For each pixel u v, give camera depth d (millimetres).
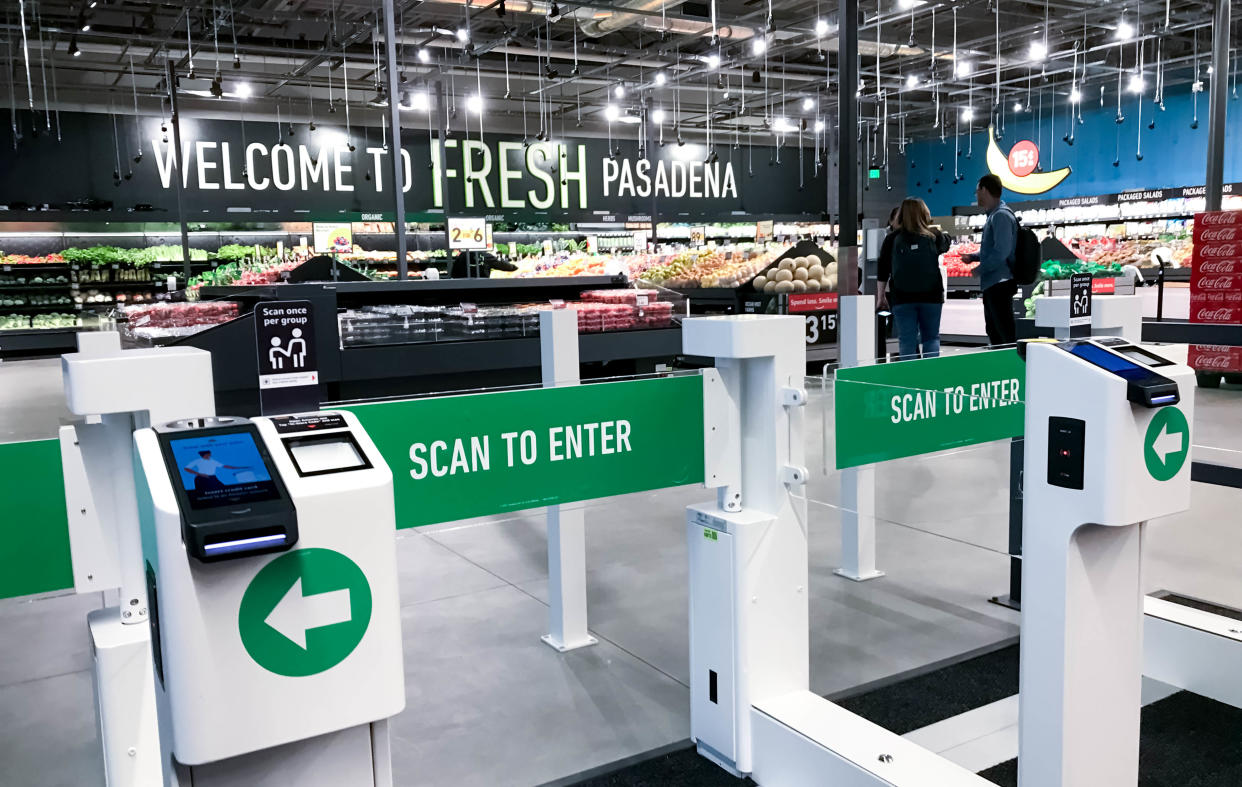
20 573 1751
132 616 1850
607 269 14922
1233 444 4668
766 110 21375
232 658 1158
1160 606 2910
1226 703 2652
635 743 2510
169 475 1166
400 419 1912
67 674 3094
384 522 1239
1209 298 4215
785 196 23688
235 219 16734
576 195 20141
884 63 18750
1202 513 4531
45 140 15891
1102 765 1775
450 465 1976
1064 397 1621
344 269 9328
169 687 1149
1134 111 20375
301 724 1212
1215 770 2297
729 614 2273
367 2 14445
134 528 1809
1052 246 13414
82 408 1528
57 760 2506
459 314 7082
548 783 2303
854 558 3771
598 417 2148
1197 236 4262
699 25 14680
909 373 2506
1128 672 1793
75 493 1771
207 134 16891
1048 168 22234
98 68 16641
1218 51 8109
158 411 1581
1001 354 2721
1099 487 1581
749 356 2166
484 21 15844
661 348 7953
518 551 4375
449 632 3354
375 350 6727
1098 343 1691
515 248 18766
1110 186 21000
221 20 13273
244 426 1275
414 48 16641
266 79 17578
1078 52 16297
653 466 2230
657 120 20078
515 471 2066
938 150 25172
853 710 2631
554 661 3072
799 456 2289
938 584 3703
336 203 17969
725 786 2270
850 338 3523
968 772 1951
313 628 1203
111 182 16359
